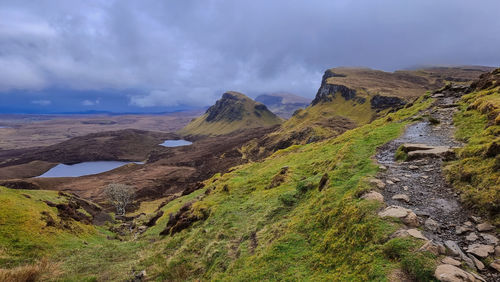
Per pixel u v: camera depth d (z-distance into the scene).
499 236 8.33
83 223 36.81
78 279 18.11
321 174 21.28
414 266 7.36
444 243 8.45
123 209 84.50
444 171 13.90
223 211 25.11
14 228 25.00
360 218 10.60
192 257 18.53
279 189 25.22
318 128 198.88
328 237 11.19
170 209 44.44
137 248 26.61
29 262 20.97
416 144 19.09
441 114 29.45
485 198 9.95
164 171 189.38
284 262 11.48
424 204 11.23
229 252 16.39
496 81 30.86
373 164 17.59
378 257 8.36
